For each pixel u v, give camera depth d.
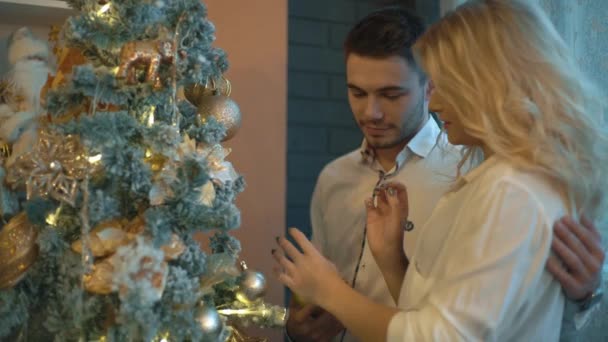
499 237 0.81
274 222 1.46
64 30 0.88
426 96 1.32
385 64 1.20
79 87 0.81
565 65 0.90
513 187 0.83
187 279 0.80
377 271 1.28
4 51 1.24
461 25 0.93
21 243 0.83
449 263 0.85
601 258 0.88
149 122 0.87
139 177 0.80
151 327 0.75
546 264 0.84
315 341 1.23
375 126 1.26
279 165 1.47
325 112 2.08
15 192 0.93
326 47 2.08
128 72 0.82
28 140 1.04
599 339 1.21
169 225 0.83
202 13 0.90
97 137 0.78
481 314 0.79
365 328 0.91
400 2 2.06
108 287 0.76
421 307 0.87
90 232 0.80
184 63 0.89
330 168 1.46
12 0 1.10
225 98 1.06
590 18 1.27
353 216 1.38
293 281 0.98
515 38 0.90
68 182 0.79
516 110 0.87
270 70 1.47
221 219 0.85
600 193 0.91
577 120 0.88
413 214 1.29
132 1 0.85
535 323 0.85
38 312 0.91
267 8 1.47
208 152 0.92
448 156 1.32
